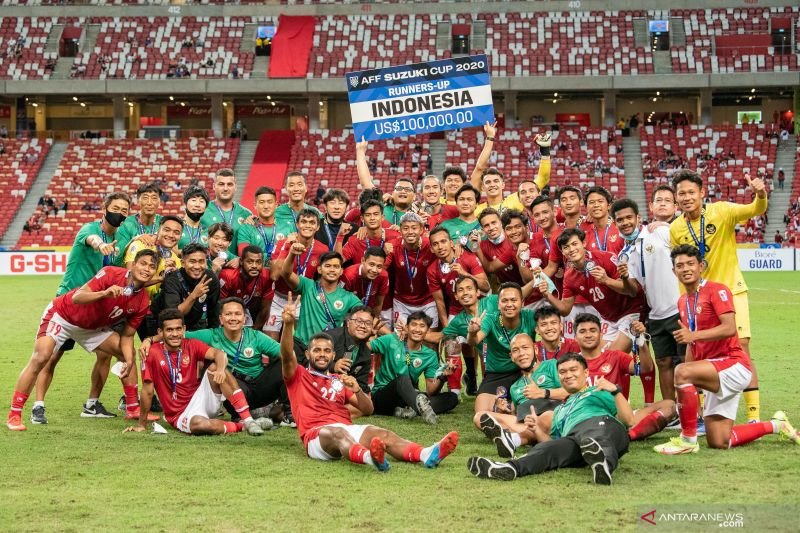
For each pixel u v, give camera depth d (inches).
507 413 305.0
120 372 313.0
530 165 1637.6
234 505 213.3
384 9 1829.5
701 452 266.7
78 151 1723.7
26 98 1902.1
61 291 343.6
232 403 305.0
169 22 1860.2
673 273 307.3
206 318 341.4
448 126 447.2
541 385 297.3
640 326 309.1
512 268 382.9
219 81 1722.4
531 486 228.7
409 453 253.4
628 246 320.2
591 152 1659.7
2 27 1852.9
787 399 360.8
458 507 210.1
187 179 1659.7
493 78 1680.6
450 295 382.6
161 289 334.3
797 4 1756.9
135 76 1771.7
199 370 316.5
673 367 311.6
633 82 1658.5
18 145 1731.1
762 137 1660.9
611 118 1744.6
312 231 351.6
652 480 233.6
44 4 1862.7
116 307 310.8
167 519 202.2
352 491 225.5
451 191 424.8
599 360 295.1
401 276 386.9
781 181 1545.3
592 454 228.8
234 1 1855.3
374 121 446.6
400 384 331.0
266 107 1936.5
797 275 1197.1
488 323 326.6
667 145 1668.3
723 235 306.5
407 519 201.0
